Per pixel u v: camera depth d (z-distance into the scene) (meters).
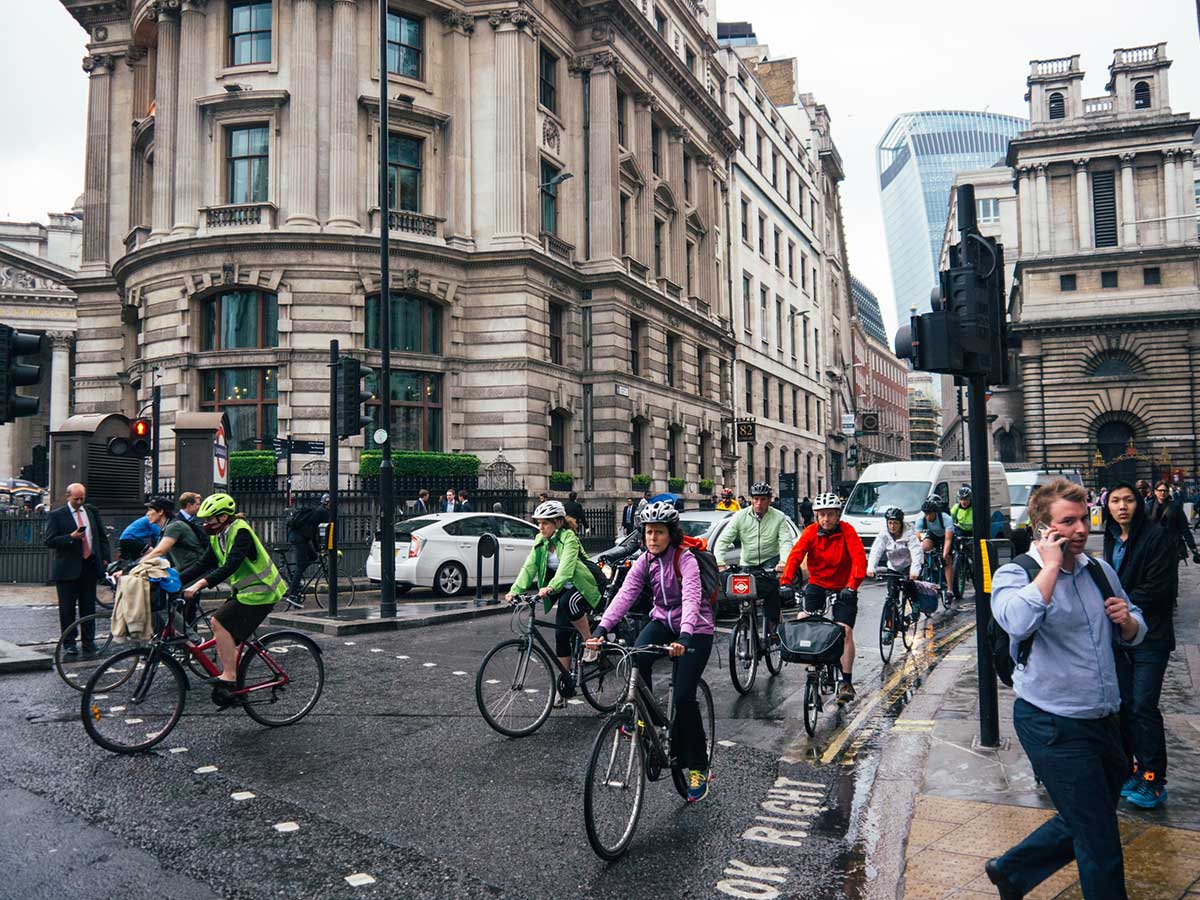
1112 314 54.69
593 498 29.92
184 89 25.75
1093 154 55.94
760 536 9.64
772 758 6.64
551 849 4.88
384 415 14.67
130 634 8.20
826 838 5.04
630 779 4.94
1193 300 53.84
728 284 44.25
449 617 14.30
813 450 59.22
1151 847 4.56
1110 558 5.58
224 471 18.80
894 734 7.08
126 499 19.80
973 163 191.62
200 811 5.46
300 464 23.98
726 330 42.50
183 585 8.01
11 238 62.94
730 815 5.42
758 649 9.52
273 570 7.60
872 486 21.52
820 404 62.00
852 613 7.72
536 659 7.64
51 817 5.34
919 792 5.51
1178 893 4.03
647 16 36.44
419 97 27.05
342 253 25.02
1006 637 3.66
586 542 26.19
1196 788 5.47
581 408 30.56
